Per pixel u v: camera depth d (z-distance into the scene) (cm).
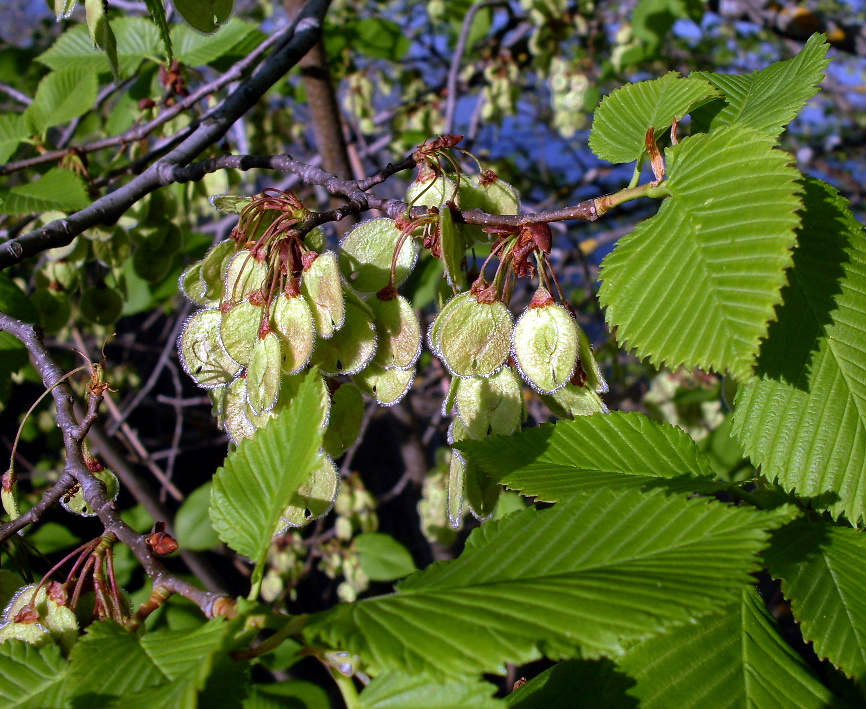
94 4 22
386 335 19
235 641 12
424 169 22
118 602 16
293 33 31
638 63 60
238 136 47
